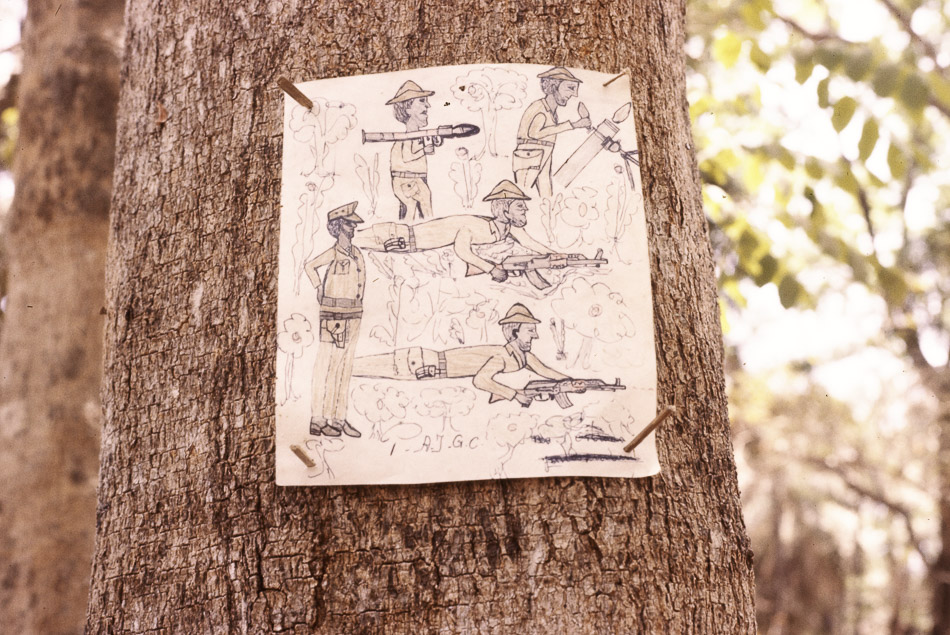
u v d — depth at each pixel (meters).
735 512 1.72
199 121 1.81
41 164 4.40
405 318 1.63
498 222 1.67
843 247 4.58
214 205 1.75
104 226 4.38
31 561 4.00
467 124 1.72
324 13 1.79
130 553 1.65
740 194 5.04
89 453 4.16
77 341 4.21
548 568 1.52
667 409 1.57
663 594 1.56
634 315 1.67
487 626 1.48
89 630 1.65
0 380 4.25
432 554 1.52
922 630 13.30
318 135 1.72
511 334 1.62
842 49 3.78
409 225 1.67
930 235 9.80
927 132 7.30
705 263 1.88
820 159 4.45
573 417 1.60
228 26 1.84
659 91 1.89
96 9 4.57
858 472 12.98
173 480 1.65
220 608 1.55
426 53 1.75
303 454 1.55
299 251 1.67
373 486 1.56
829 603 13.53
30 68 4.57
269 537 1.55
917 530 13.73
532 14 1.79
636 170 1.75
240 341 1.66
